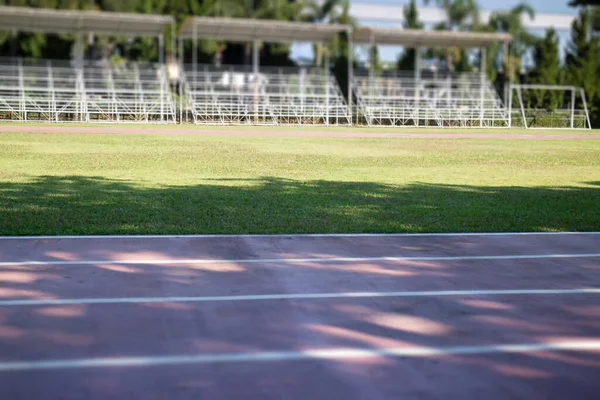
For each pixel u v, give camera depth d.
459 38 48.31
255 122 42.12
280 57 54.06
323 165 17.73
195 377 4.21
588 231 9.22
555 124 47.81
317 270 6.88
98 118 41.53
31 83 43.28
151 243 7.93
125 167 16.05
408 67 55.56
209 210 10.16
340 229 8.98
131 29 44.34
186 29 44.34
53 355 4.52
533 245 8.30
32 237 8.07
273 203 11.00
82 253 7.37
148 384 4.10
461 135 34.47
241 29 44.34
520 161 20.30
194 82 44.44
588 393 4.11
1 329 4.99
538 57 54.38
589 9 56.25
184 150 21.19
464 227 9.33
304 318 5.37
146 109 42.47
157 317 5.32
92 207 10.20
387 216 10.03
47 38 48.78
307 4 55.34
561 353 4.75
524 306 5.82
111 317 5.31
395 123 45.44
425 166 18.19
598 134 38.16
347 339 4.92
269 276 6.61
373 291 6.18
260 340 4.86
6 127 31.53
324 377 4.25
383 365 4.46
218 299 5.82
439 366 4.46
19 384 4.08
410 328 5.19
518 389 4.14
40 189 12.02
